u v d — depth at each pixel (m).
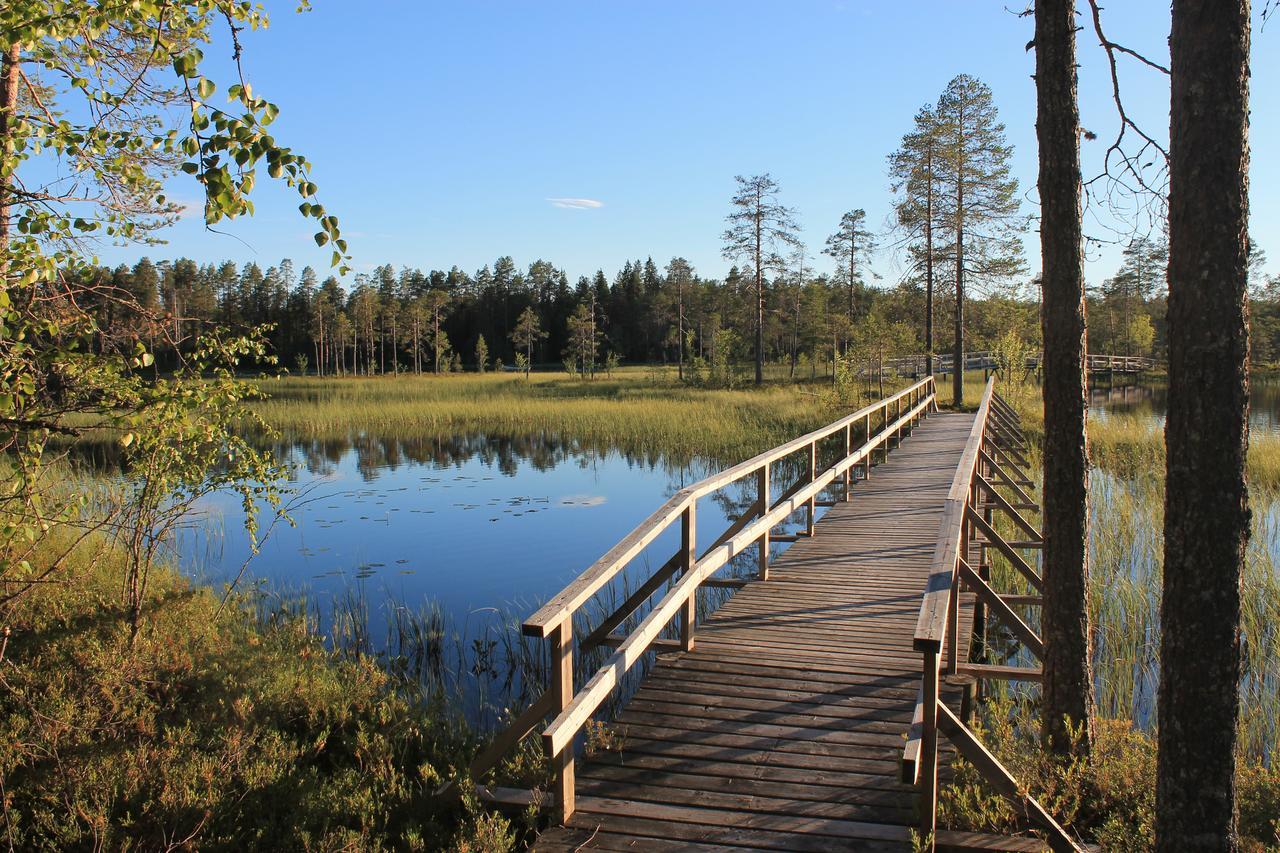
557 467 20.86
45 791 4.57
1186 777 3.34
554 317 96.50
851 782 4.13
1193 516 3.25
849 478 11.27
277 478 7.18
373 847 4.19
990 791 4.16
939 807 3.98
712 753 4.41
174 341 5.80
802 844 3.67
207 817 4.32
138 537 6.94
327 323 80.12
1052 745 4.89
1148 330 61.28
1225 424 3.18
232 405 6.34
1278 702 6.10
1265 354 60.44
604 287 97.69
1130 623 7.99
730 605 6.76
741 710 4.88
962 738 3.82
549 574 10.95
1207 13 3.11
